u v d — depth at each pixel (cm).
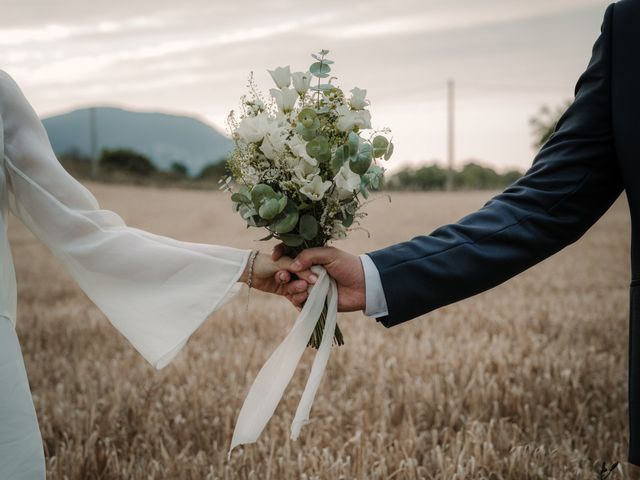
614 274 1273
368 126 237
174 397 480
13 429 200
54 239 234
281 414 471
